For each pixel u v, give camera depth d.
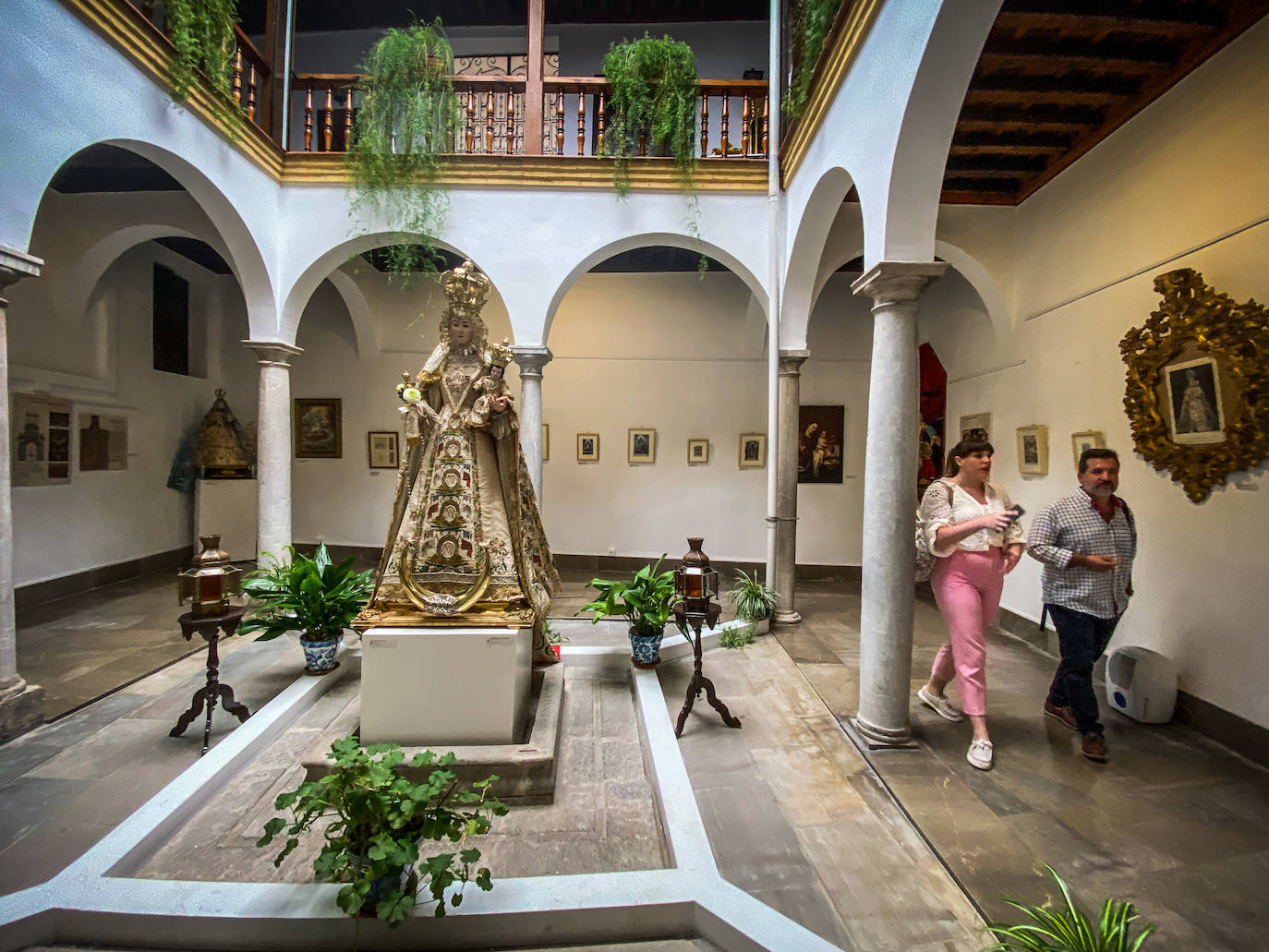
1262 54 3.26
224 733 3.55
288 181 5.72
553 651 4.08
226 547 8.55
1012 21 3.39
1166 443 3.90
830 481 8.27
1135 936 2.07
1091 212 4.62
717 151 5.85
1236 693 3.45
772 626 5.95
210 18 4.55
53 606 6.32
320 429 8.90
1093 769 3.20
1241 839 2.62
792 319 5.80
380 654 2.97
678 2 8.40
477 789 2.85
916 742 3.47
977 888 2.32
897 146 3.10
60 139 3.54
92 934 2.11
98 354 7.20
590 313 8.48
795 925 2.09
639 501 8.61
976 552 3.36
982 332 6.24
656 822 2.77
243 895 2.17
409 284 6.37
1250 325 3.32
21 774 3.10
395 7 8.64
